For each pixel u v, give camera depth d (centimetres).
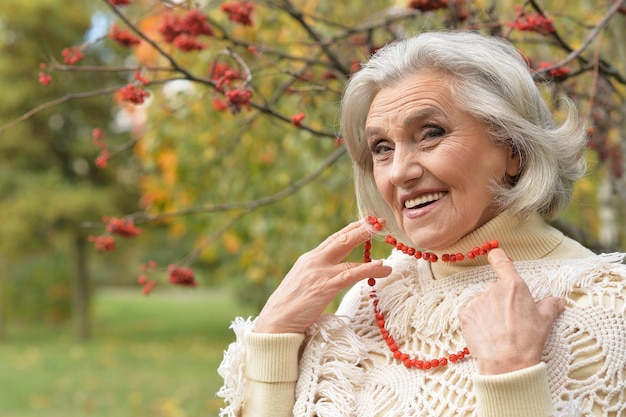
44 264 1552
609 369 132
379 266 158
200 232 553
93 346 1282
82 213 1295
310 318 158
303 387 155
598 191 434
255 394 156
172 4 252
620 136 272
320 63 276
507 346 129
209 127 467
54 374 976
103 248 282
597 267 142
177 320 1666
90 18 1189
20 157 1302
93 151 1255
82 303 1380
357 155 166
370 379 155
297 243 469
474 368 142
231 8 263
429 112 142
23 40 1191
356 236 163
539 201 144
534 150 143
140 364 1069
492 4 253
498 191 145
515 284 136
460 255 152
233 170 489
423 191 145
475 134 143
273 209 475
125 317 1727
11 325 1579
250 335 157
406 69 147
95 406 787
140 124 541
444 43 144
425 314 154
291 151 451
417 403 146
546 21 222
